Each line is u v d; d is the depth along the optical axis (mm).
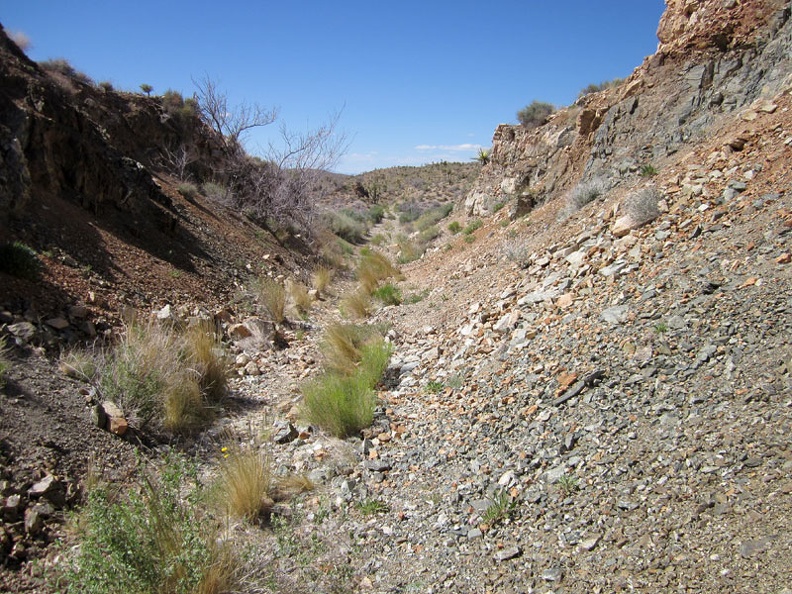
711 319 4742
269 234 15953
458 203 27641
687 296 5242
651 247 6617
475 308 8320
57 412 4707
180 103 18078
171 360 5926
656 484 3424
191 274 9703
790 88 8109
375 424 5715
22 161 7477
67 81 14180
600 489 3604
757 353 4117
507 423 4883
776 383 3746
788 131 7082
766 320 4387
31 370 5109
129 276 8180
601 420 4254
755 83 9672
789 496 2900
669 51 11789
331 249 19875
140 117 15852
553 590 3010
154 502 3486
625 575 2900
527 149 19797
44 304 6219
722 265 5469
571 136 17094
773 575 2533
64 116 9109
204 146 18000
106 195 9453
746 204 6262
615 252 7039
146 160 15148
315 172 19484
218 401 6316
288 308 10539
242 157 19469
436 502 4195
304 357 8047
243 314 9414
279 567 3568
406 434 5434
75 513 3832
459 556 3547
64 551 3504
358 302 11008
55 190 8484
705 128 9602
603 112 13453
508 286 8516
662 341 4816
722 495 3121
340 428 5562
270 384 7105
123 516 3172
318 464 5039
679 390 4160
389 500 4406
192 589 3051
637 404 4246
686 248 6203
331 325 8984
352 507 4359
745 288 4922
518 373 5633
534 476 4043
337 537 3986
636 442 3863
